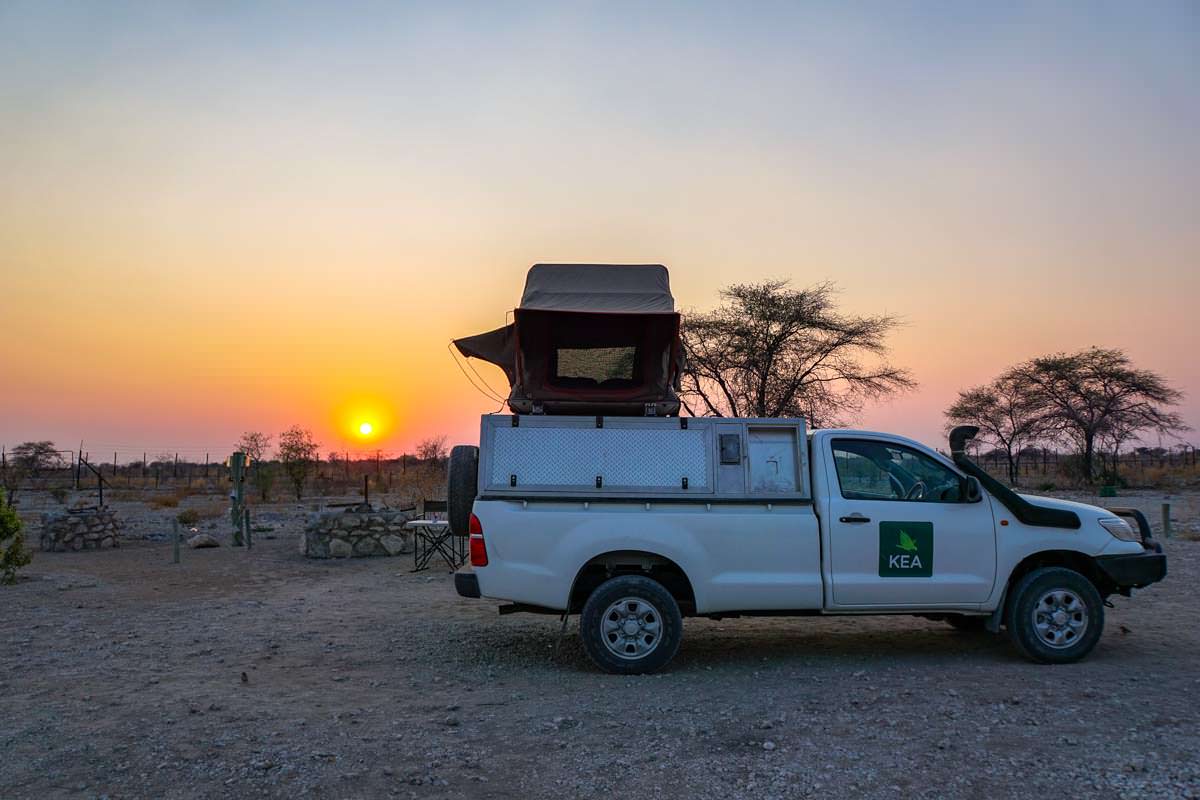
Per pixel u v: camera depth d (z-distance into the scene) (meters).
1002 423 47.84
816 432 7.76
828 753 4.98
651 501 7.45
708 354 30.91
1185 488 40.91
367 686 6.85
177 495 41.09
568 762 4.97
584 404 8.52
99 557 16.81
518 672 7.34
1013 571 7.63
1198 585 11.64
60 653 8.14
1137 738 5.07
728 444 7.59
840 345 30.97
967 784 4.46
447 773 4.82
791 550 7.37
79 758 5.11
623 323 8.58
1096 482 43.12
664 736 5.38
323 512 16.89
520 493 7.46
